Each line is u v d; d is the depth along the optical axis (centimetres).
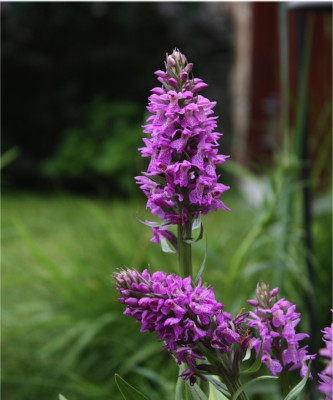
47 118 1201
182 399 121
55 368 302
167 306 101
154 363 289
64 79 1220
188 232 121
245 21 807
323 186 374
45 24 1203
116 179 1039
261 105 775
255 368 106
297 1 275
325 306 311
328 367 98
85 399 285
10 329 326
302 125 289
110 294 309
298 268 288
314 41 468
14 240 533
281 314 111
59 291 330
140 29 1220
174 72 118
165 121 115
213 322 106
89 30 1216
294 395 107
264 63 779
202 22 1231
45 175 1127
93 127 1112
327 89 407
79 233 365
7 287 384
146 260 307
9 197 976
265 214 285
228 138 981
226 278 285
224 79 1185
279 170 290
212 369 108
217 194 116
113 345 310
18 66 1194
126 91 1224
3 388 315
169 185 114
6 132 1196
